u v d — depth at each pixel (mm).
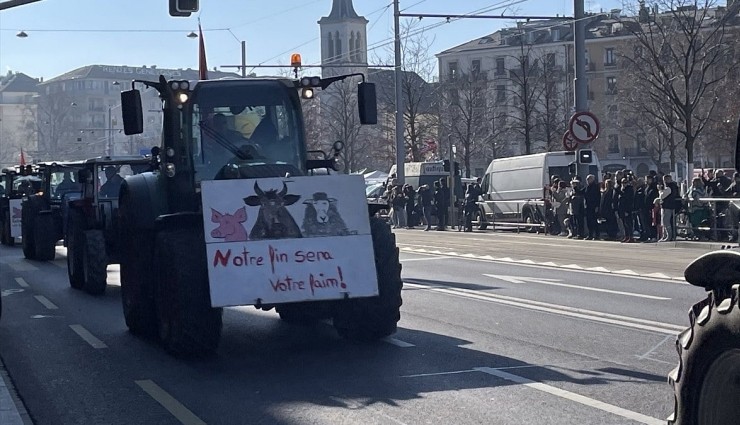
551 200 31719
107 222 17062
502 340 11062
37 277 20969
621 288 15930
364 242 10258
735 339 5152
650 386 8469
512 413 7672
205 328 10117
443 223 38250
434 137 63812
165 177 11641
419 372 9398
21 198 32344
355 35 110750
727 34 43469
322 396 8516
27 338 12414
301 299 9930
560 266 20484
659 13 39875
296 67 14031
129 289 12391
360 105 11086
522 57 53000
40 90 139500
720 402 5363
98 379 9656
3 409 8297
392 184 42781
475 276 18734
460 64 91625
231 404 8359
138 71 131500
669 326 11727
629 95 53125
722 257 5246
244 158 11062
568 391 8367
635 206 26250
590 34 82312
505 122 66438
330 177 10398
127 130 11094
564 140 28781
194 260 10141
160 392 8938
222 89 11219
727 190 25500
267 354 10703
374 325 10812
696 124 46844
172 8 18359
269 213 10125
